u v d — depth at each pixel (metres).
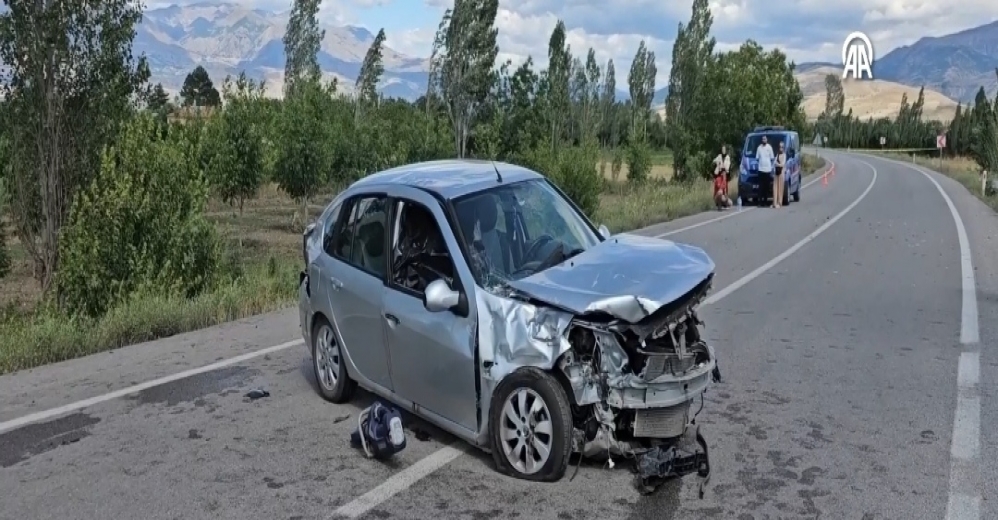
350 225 6.57
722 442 5.73
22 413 6.61
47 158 13.60
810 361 7.82
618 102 83.62
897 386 7.00
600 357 4.79
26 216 13.80
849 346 8.37
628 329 4.73
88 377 7.63
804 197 31.22
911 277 12.47
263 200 34.78
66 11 13.40
